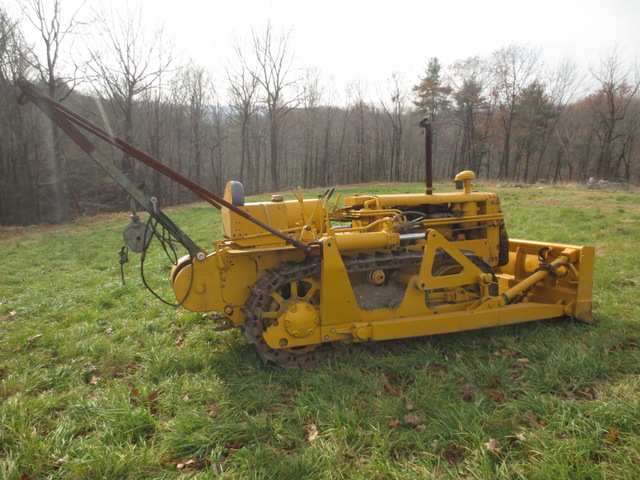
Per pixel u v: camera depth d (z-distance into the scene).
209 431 2.83
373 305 4.05
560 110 41.03
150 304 5.79
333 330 3.72
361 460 2.54
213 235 12.30
